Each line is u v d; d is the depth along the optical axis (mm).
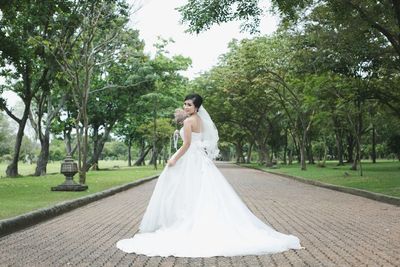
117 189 15383
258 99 40188
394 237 6645
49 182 18656
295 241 5801
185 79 40062
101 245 6039
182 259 5188
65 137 38906
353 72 18266
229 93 39281
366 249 5754
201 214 5824
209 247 5410
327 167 37906
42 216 8445
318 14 17656
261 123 48906
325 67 18062
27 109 27438
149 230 6141
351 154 50531
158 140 44812
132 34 18953
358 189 14250
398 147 41031
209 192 5953
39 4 18562
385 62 18203
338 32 17422
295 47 19734
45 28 21781
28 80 26766
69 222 8258
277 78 31859
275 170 32812
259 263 4992
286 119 45781
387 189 14031
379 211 9938
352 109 25688
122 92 37031
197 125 6262
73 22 17594
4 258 5254
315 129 44969
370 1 15344
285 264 4945
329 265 4898
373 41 18047
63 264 4969
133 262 5059
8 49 20297
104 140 40625
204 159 6172
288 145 64125
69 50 18078
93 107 37906
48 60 22250
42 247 5902
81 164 17844
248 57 29844
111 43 18984
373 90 22297
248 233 5742
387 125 37188
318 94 25391
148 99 36438
